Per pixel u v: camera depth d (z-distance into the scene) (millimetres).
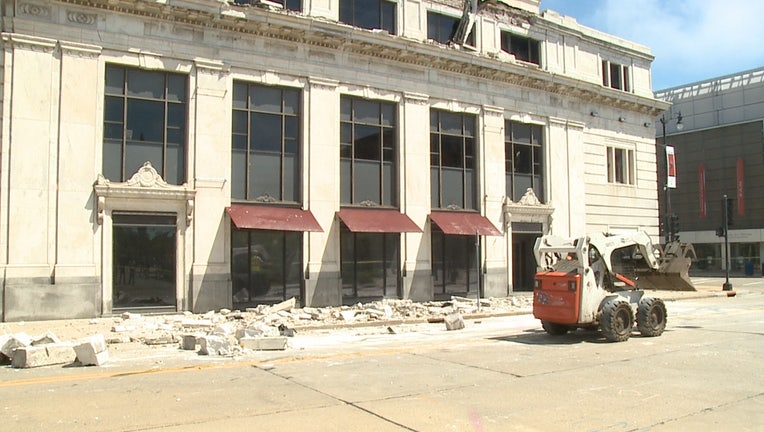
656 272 16891
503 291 26812
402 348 13078
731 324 17375
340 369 10508
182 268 19641
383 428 6793
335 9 23188
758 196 59062
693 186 64438
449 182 26031
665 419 7195
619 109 32969
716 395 8453
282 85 21969
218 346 12211
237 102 21281
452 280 25625
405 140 24578
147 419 7156
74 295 17891
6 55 17578
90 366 10742
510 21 28703
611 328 13703
